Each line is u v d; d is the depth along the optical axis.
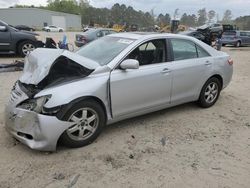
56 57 4.13
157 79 4.96
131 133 4.80
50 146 3.91
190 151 4.31
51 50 4.48
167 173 3.73
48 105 3.84
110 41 5.19
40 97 3.89
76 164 3.85
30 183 3.45
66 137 4.05
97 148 4.27
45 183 3.46
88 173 3.67
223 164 4.00
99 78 4.29
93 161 3.93
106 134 4.73
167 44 5.25
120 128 4.97
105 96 4.36
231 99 7.00
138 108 4.85
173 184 3.52
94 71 4.30
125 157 4.06
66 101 3.92
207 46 6.04
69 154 4.07
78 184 3.46
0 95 6.71
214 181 3.61
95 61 4.62
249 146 4.57
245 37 26.17
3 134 4.60
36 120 3.84
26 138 3.99
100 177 3.60
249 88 8.31
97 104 4.29
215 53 6.14
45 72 4.06
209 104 6.18
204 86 5.92
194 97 5.81
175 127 5.12
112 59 4.58
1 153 4.05
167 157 4.11
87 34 17.09
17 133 4.07
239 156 4.24
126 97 4.61
